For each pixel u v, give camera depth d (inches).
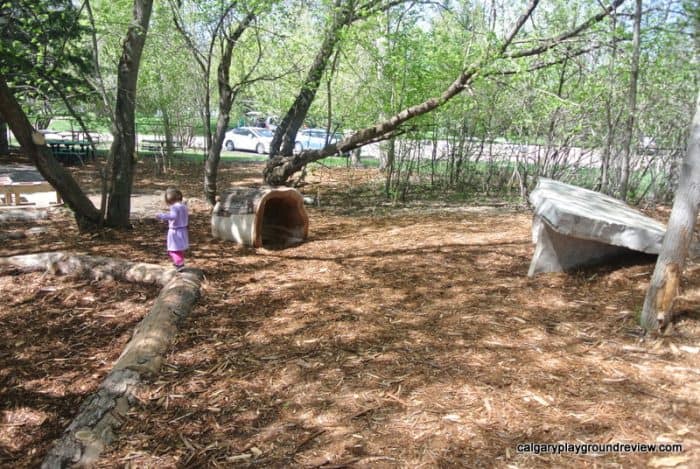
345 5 378.9
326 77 417.7
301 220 294.2
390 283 210.1
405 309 181.8
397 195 468.8
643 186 487.5
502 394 124.1
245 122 1264.8
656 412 115.2
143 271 221.0
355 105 474.0
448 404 120.9
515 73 312.2
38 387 145.4
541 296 188.5
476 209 409.7
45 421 130.4
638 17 311.3
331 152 402.6
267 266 241.3
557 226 187.2
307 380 135.8
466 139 547.2
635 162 420.5
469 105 450.6
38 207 388.5
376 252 260.1
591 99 371.9
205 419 122.1
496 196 488.7
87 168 653.3
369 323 170.4
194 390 135.0
